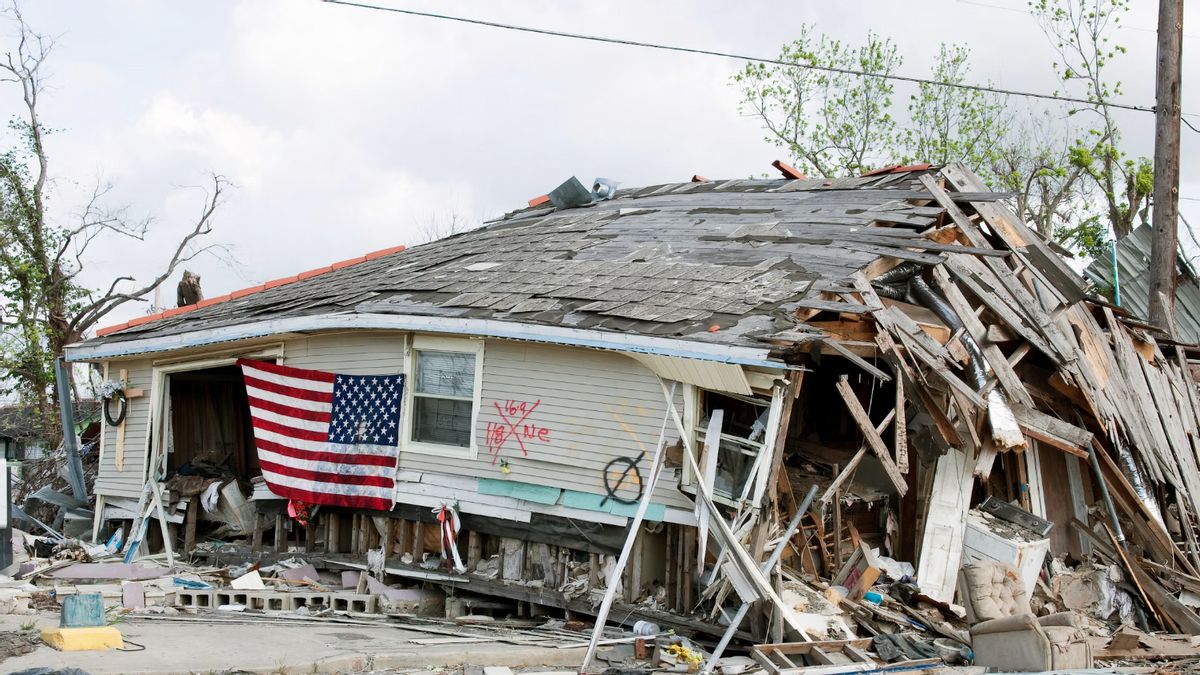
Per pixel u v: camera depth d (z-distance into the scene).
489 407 11.90
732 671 8.52
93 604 8.58
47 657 7.46
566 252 14.10
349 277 16.30
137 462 15.32
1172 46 16.36
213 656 7.97
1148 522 12.03
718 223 14.35
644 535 10.79
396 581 12.72
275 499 13.82
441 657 8.55
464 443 12.22
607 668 8.53
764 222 13.95
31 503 18.53
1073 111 26.09
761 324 9.89
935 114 28.94
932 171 14.81
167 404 15.31
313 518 13.47
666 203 16.75
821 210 14.05
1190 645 9.69
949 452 11.33
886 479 11.88
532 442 11.51
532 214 19.39
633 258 13.12
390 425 12.67
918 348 10.73
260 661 7.89
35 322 26.72
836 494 10.83
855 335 10.79
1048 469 12.39
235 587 12.19
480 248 16.09
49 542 15.08
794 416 13.41
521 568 11.77
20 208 27.02
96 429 20.95
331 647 8.77
